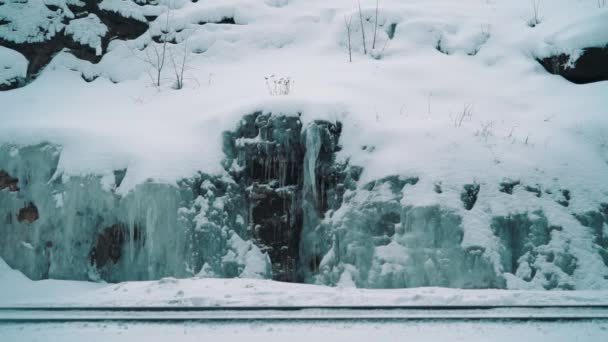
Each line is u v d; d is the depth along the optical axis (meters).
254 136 11.95
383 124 12.06
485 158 11.16
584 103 12.90
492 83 13.94
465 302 7.30
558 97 13.36
